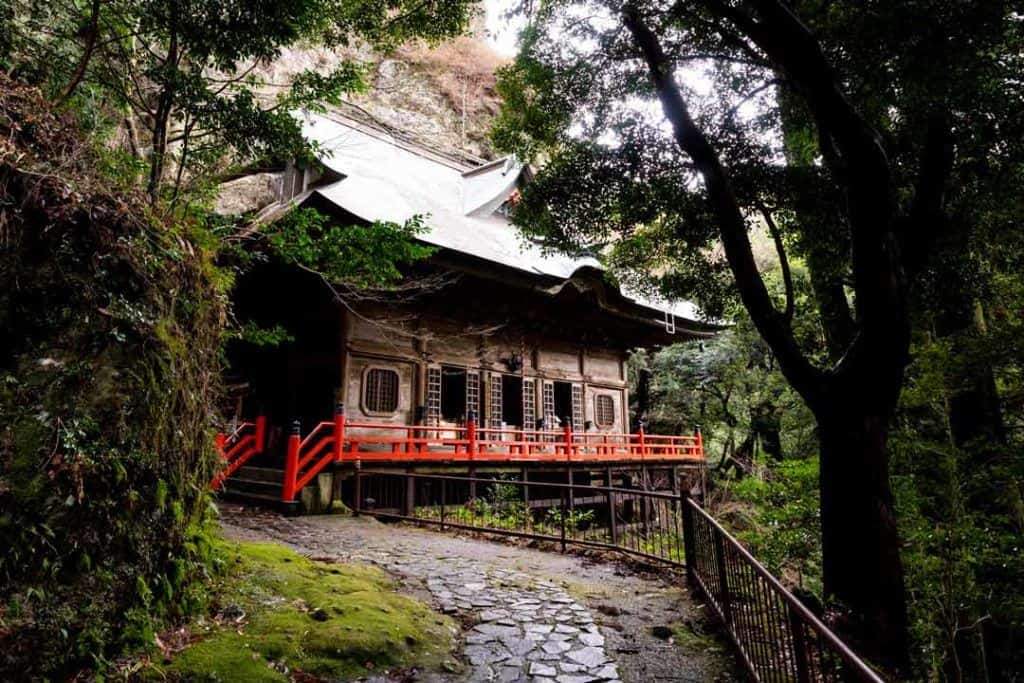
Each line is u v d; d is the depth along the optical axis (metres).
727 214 6.08
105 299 3.59
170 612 3.70
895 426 7.46
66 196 3.54
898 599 4.80
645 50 6.34
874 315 5.07
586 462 15.12
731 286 8.62
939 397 7.03
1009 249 7.09
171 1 4.91
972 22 4.52
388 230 6.85
